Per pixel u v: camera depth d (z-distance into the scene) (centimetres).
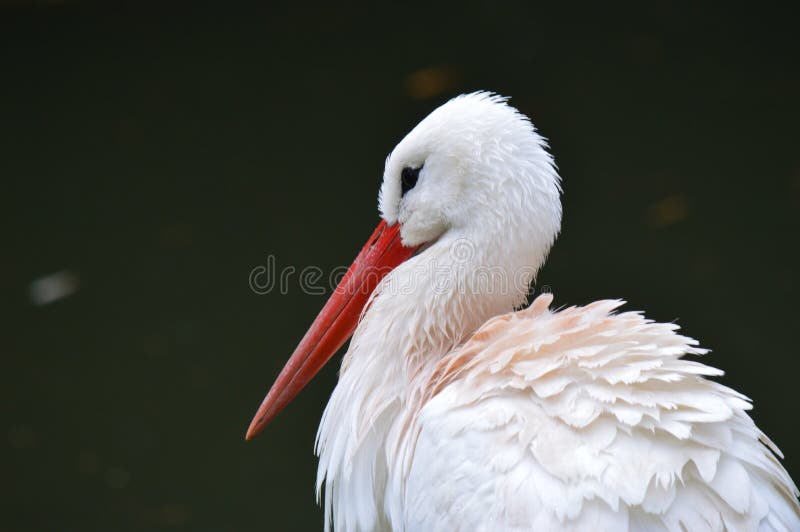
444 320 579
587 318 528
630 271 1242
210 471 1025
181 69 1709
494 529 459
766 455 493
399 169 608
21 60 1755
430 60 1652
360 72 1650
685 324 1174
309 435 1088
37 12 1870
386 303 591
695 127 1471
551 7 1791
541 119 1519
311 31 1781
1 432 1069
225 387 1116
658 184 1373
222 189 1430
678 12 1755
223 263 1298
